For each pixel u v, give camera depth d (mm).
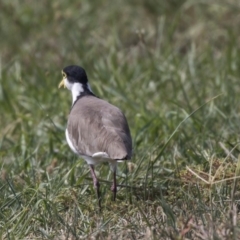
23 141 13891
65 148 13422
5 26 19500
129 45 18828
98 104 11391
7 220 10586
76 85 12172
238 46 17891
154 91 15859
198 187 10867
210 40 18234
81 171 12289
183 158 12250
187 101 14164
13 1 20141
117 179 11875
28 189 11344
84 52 17734
